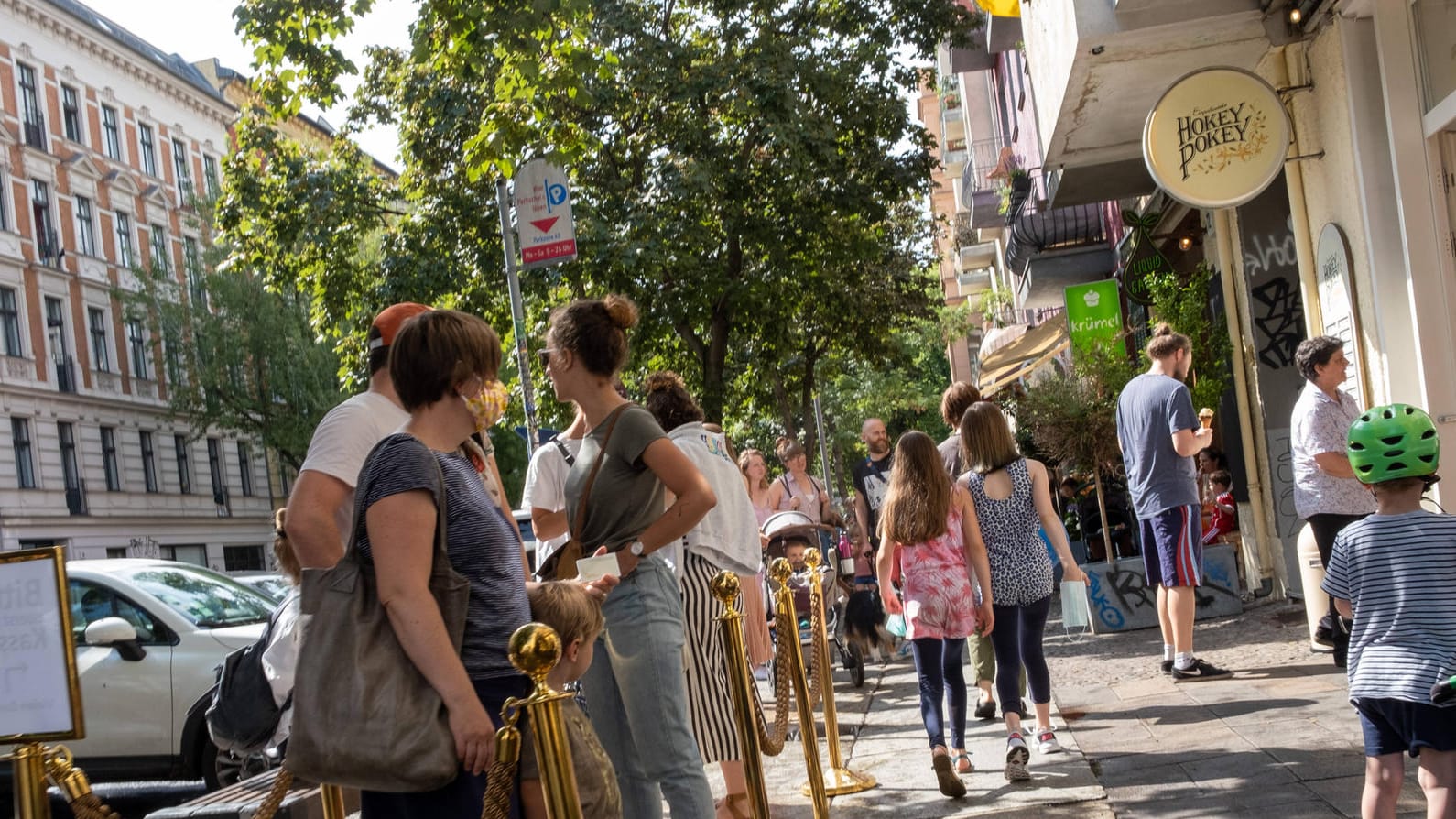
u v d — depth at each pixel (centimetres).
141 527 5091
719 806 614
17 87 4697
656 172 2417
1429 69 865
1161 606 952
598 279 2369
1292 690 826
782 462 1367
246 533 5847
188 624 1014
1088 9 964
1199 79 928
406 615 323
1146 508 923
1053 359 2170
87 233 5028
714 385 2675
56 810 705
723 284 2498
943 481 700
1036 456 1739
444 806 328
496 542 354
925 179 2622
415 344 361
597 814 368
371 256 2928
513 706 312
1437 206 880
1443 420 872
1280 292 1227
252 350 4569
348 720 314
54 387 4691
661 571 501
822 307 3102
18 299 4575
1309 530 941
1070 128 1182
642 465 505
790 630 611
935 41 2581
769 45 2464
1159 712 817
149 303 4650
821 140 2419
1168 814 584
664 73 2367
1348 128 941
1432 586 409
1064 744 759
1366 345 961
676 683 486
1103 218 1966
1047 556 731
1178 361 926
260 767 901
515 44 1085
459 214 2467
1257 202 1230
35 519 4469
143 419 5206
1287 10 927
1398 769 414
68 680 376
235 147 2584
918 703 1024
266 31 1155
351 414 441
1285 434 1225
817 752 612
